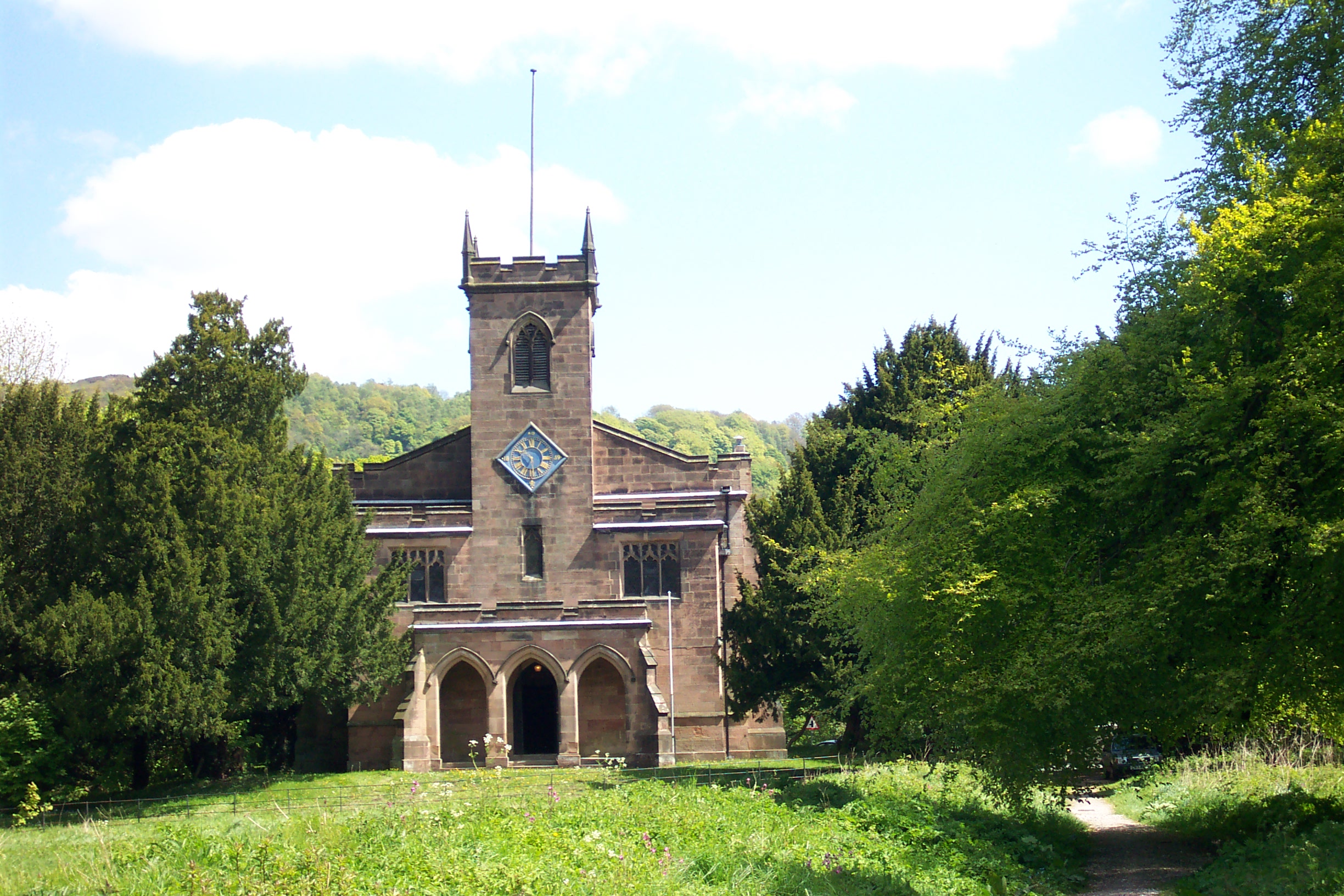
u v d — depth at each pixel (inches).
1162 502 1109.7
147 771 1915.6
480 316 2534.5
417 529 2470.5
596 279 2541.8
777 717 2390.5
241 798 1717.5
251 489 1966.0
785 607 2020.2
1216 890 918.4
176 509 1827.0
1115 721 1160.8
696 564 2436.0
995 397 1318.9
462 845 895.1
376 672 2106.3
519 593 2458.2
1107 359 1197.7
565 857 850.8
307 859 784.3
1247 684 975.6
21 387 1968.5
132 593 1793.8
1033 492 1154.0
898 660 1338.6
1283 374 992.2
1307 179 1000.9
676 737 2369.6
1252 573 984.3
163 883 789.9
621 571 2459.4
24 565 1867.6
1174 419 1055.6
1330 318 958.4
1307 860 863.1
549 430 2508.6
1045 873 1051.3
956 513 1269.7
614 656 2252.7
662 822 1042.1
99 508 1819.6
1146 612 994.7
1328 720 1149.7
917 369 2516.0
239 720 1943.9
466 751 2324.1
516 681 2370.8
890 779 1518.2
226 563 1833.2
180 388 2000.5
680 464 2630.4
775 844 979.3
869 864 943.0
